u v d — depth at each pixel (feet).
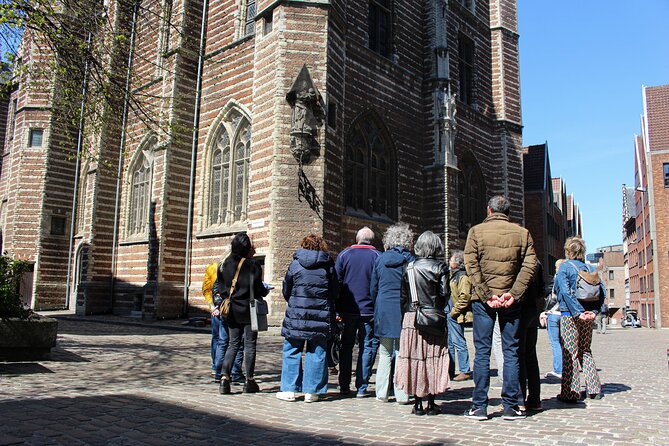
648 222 155.43
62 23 39.83
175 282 68.80
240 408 20.51
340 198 60.13
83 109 43.14
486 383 19.33
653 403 22.68
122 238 81.25
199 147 71.20
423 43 83.10
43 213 93.04
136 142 80.28
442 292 20.26
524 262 19.11
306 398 22.45
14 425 16.69
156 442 15.34
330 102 58.95
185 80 71.56
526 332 20.48
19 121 96.12
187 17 71.61
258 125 59.26
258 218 57.11
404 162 76.18
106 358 33.99
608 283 327.26
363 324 24.62
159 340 46.03
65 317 75.41
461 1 91.71
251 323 23.75
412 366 19.99
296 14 58.39
